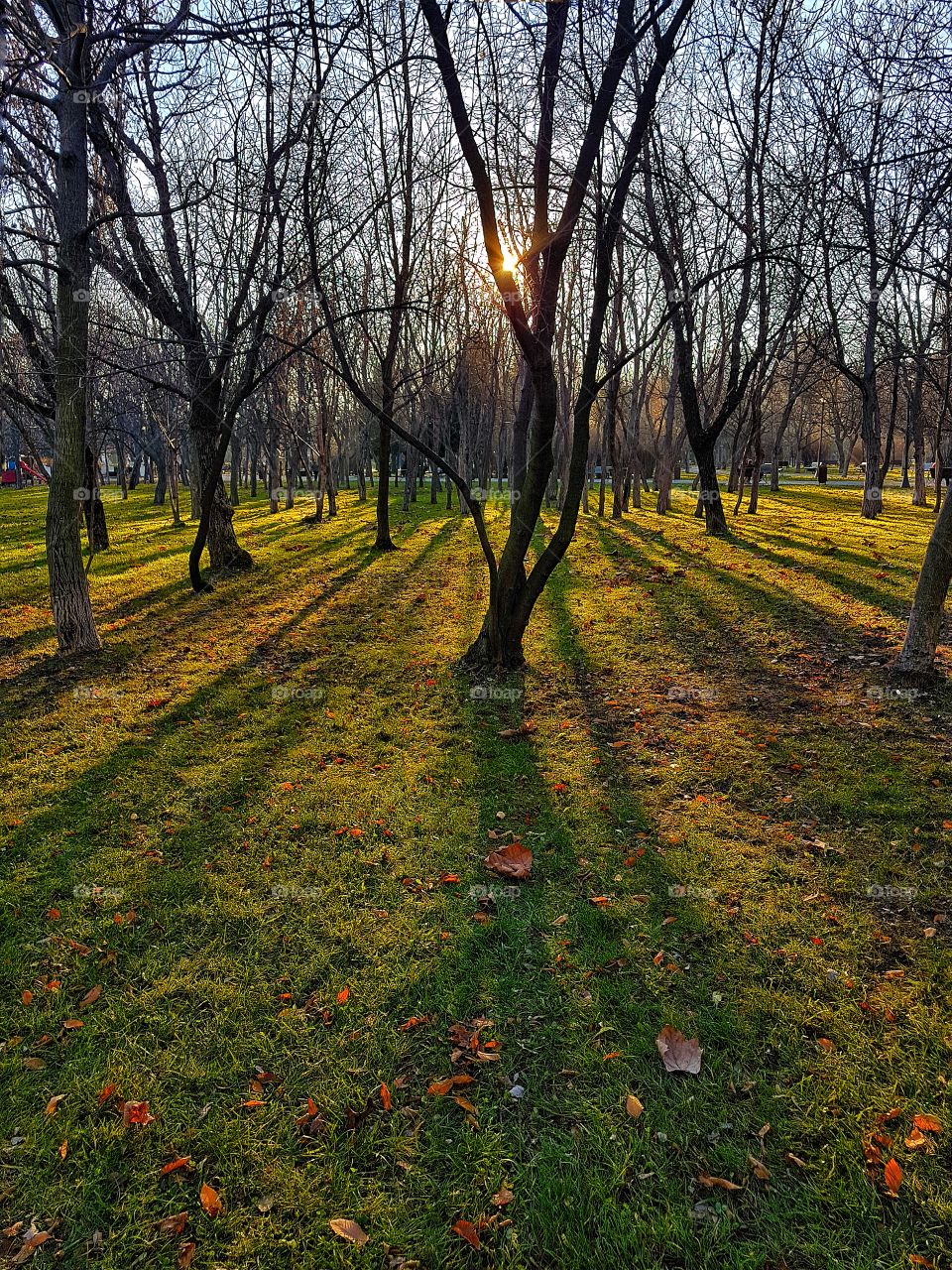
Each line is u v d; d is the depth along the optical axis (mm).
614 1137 2188
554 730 5172
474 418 24234
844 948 2912
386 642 7602
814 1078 2354
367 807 4168
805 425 44656
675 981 2783
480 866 3568
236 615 8852
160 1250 1929
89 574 11469
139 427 25594
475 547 13672
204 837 3875
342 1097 2342
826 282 15477
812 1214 1958
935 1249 1863
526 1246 1919
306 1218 1997
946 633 7027
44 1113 2311
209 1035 2596
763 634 7285
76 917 3240
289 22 5500
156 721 5527
